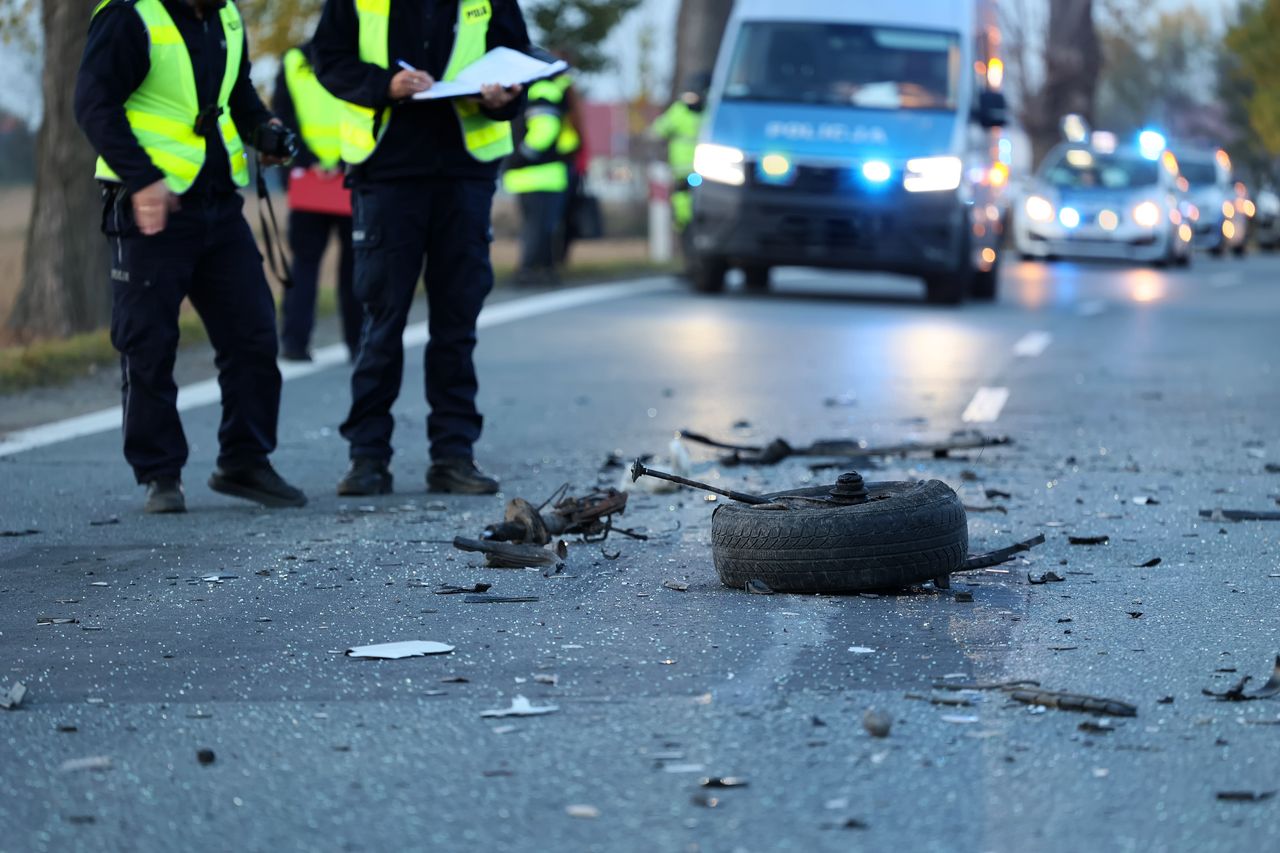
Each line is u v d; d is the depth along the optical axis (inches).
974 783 173.2
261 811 167.5
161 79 321.1
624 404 499.2
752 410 486.6
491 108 346.3
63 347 583.5
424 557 289.9
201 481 376.8
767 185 867.4
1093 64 2178.9
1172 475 377.1
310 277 583.5
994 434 439.8
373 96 340.8
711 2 1296.8
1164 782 173.5
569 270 993.5
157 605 255.1
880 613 245.0
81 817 166.1
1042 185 1417.3
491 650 226.2
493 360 610.2
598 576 272.5
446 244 353.1
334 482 373.7
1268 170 3398.1
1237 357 631.2
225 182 332.5
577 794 170.9
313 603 255.9
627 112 1994.3
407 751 184.4
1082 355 635.5
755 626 237.6
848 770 177.0
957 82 882.8
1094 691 204.8
